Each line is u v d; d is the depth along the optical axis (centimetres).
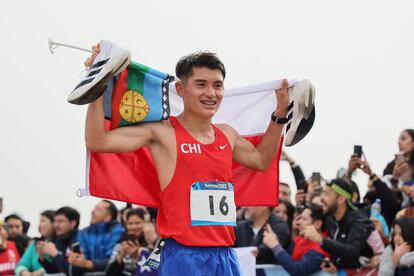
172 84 580
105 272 938
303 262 828
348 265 820
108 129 528
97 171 530
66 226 985
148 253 869
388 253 780
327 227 867
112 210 993
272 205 602
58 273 980
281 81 574
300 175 1014
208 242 516
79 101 482
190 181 520
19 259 1063
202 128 534
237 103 604
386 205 891
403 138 908
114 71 480
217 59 527
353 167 899
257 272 862
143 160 545
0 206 1063
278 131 579
